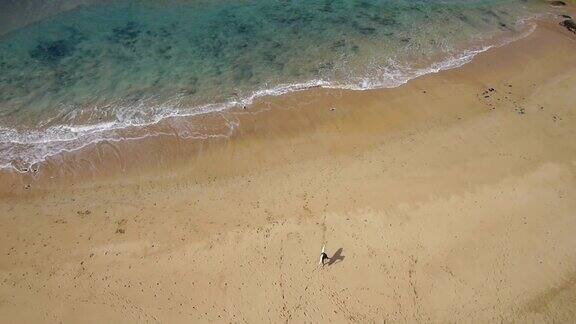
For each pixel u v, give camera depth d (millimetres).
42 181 24875
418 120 28406
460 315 19766
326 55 33344
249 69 31984
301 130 27656
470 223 22906
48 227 22719
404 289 20453
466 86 31078
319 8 38438
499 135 27562
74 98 29531
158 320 19500
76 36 34500
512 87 31125
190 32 35250
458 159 26016
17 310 19672
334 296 20172
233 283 20609
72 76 31125
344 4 39031
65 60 32344
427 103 29609
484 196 24141
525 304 20188
